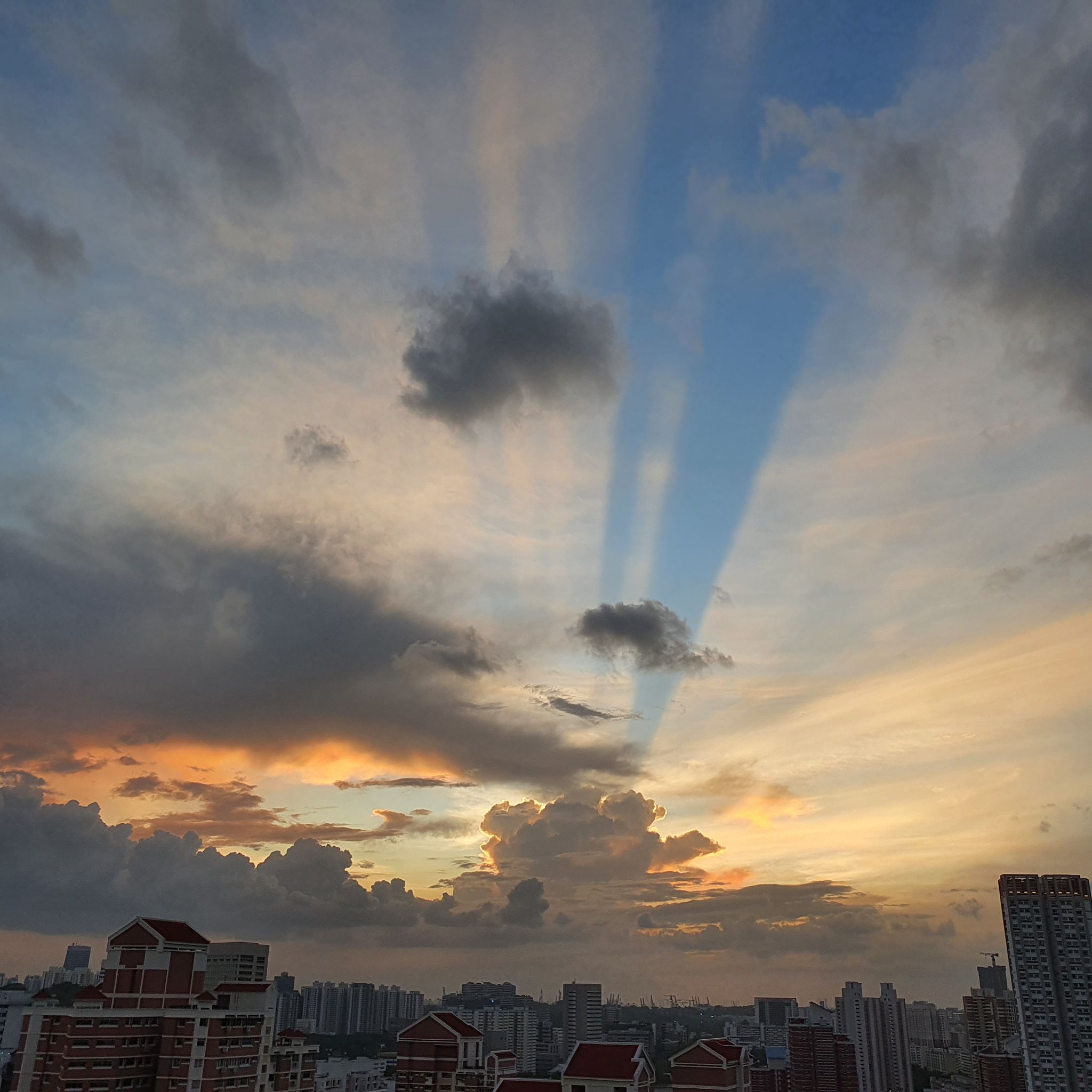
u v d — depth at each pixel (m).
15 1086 139.25
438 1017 187.88
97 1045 141.50
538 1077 163.38
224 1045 151.00
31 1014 144.12
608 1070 146.25
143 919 162.12
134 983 156.75
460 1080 180.25
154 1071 148.38
